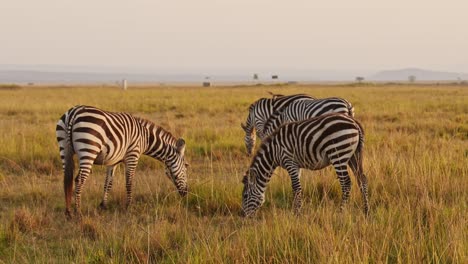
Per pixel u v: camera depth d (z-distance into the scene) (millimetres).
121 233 7695
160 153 9945
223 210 9180
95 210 9102
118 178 11438
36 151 13898
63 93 48188
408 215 7633
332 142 8312
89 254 6816
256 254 6566
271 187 10195
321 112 10875
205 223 8539
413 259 6109
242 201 9055
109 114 9000
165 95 44594
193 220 8617
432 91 54281
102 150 8805
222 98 38406
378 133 17516
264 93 48969
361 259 6195
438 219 7578
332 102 10867
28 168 12750
